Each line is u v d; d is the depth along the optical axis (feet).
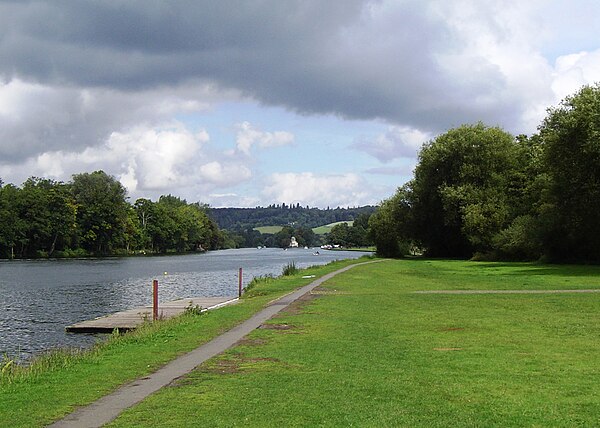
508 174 256.52
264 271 260.42
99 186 463.83
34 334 92.63
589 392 36.19
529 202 237.66
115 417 32.01
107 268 285.23
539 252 220.02
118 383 40.32
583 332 58.54
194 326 68.13
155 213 548.72
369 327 63.67
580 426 30.07
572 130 175.32
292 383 38.91
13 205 398.62
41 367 46.98
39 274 238.27
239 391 37.09
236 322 70.13
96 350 54.54
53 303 136.98
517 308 78.28
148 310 109.09
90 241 460.14
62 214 424.46
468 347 51.31
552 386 37.65
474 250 274.16
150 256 485.56
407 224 297.94
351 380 39.55
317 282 129.90
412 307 81.82
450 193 256.73
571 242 199.11
